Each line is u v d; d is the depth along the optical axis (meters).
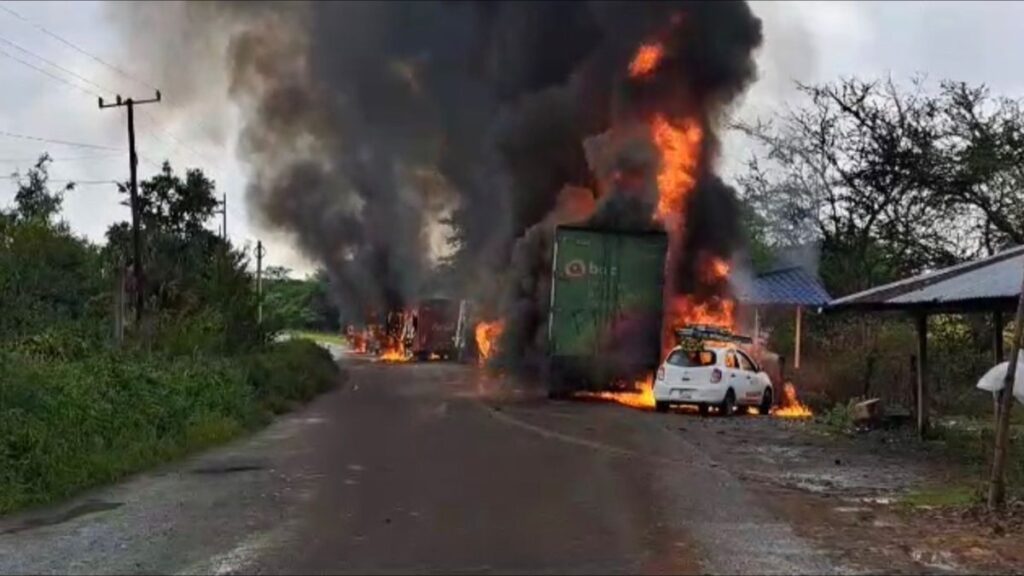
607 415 23.59
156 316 27.44
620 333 28.11
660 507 11.38
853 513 11.11
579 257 28.11
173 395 18.19
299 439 18.38
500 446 17.23
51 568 8.45
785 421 22.47
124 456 14.27
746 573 8.29
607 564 8.59
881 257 35.72
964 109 32.69
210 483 13.09
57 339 19.23
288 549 9.14
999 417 11.83
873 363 26.64
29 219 32.16
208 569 8.39
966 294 15.35
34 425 12.88
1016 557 8.96
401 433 19.39
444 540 9.53
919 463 15.45
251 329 31.62
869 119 36.06
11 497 11.17
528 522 10.42
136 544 9.37
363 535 9.75
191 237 41.81
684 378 24.53
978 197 31.55
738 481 13.47
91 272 30.06
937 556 8.99
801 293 34.16
